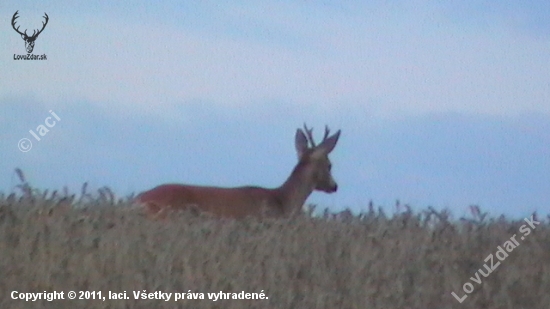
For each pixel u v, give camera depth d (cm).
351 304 2564
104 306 2419
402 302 2612
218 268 2655
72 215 2875
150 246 2692
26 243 2628
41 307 2388
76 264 2570
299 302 2544
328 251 2853
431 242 2991
